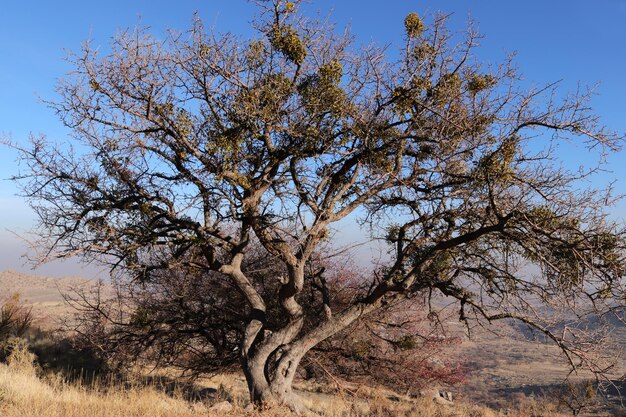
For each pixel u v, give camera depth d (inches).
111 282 565.6
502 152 431.5
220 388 634.2
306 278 606.2
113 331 646.5
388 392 800.3
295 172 494.3
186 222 482.3
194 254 516.1
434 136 481.7
